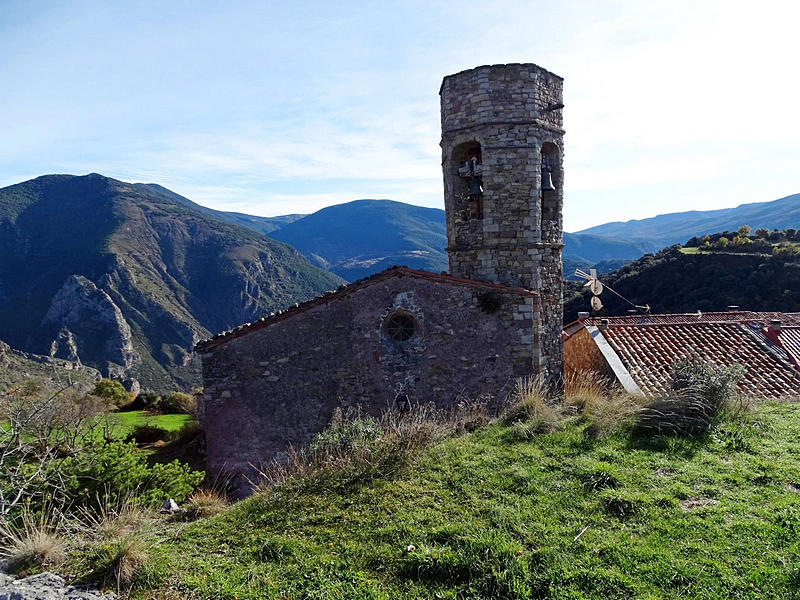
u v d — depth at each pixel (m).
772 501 6.12
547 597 4.82
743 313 20.00
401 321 13.54
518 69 14.66
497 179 14.68
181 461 17.91
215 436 12.70
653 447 8.00
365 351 13.12
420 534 6.04
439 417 12.58
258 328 12.77
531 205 14.75
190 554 6.21
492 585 5.03
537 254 14.82
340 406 12.95
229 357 12.74
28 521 6.71
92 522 7.34
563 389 15.82
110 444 9.56
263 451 12.71
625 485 6.78
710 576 4.84
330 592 5.15
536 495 6.72
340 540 6.17
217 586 5.39
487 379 13.59
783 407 10.32
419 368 13.35
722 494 6.42
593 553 5.37
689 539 5.48
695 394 9.20
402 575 5.39
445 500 6.82
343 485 7.57
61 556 6.01
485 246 14.81
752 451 7.70
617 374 14.79
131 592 5.39
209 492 10.45
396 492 7.14
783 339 16.78
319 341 12.97
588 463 7.49
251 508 7.43
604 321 17.80
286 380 12.84
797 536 5.29
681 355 15.82
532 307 13.80
